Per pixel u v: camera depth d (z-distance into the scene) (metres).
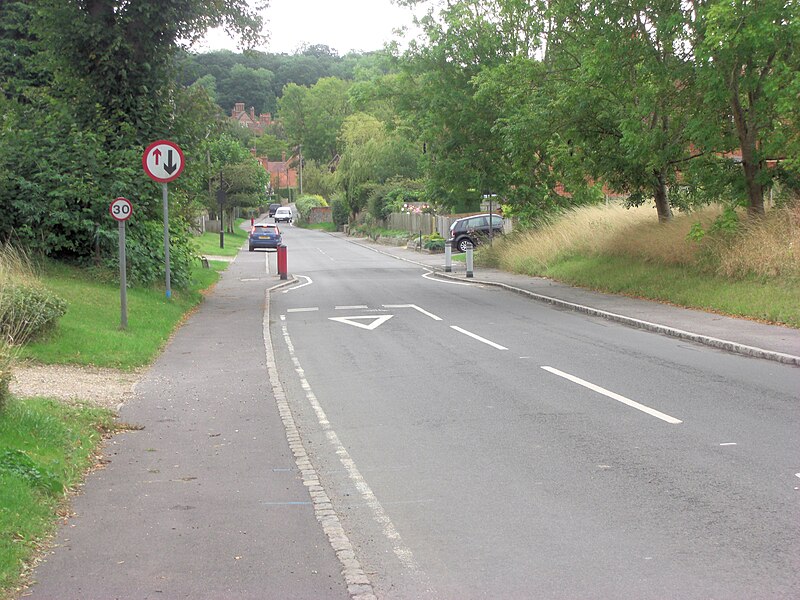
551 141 24.58
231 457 7.41
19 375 10.42
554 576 4.66
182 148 21.47
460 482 6.59
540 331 15.77
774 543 5.05
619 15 19.69
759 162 19.48
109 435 8.21
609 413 8.81
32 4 21.23
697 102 19.75
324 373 11.95
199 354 13.54
